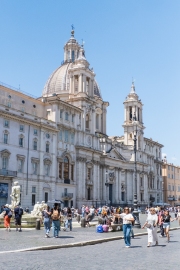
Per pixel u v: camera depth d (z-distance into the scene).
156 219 21.05
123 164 102.81
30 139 63.97
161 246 20.94
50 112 72.44
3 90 64.31
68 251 18.42
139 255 16.88
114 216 34.41
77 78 85.94
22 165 61.66
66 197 71.88
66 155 73.81
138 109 112.94
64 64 104.81
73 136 77.44
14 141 60.31
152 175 118.56
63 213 54.50
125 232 20.38
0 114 57.34
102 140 93.50
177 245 21.53
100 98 100.69
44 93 99.12
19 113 61.69
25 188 61.66
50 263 14.20
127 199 102.31
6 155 58.22
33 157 64.19
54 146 69.62
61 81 97.31
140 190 107.56
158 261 14.98
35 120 65.19
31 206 62.69
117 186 98.19
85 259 15.48
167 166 130.62
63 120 74.19
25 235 25.95
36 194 64.31
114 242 23.84
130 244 20.70
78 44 108.69
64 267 13.30
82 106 82.00
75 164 77.50
